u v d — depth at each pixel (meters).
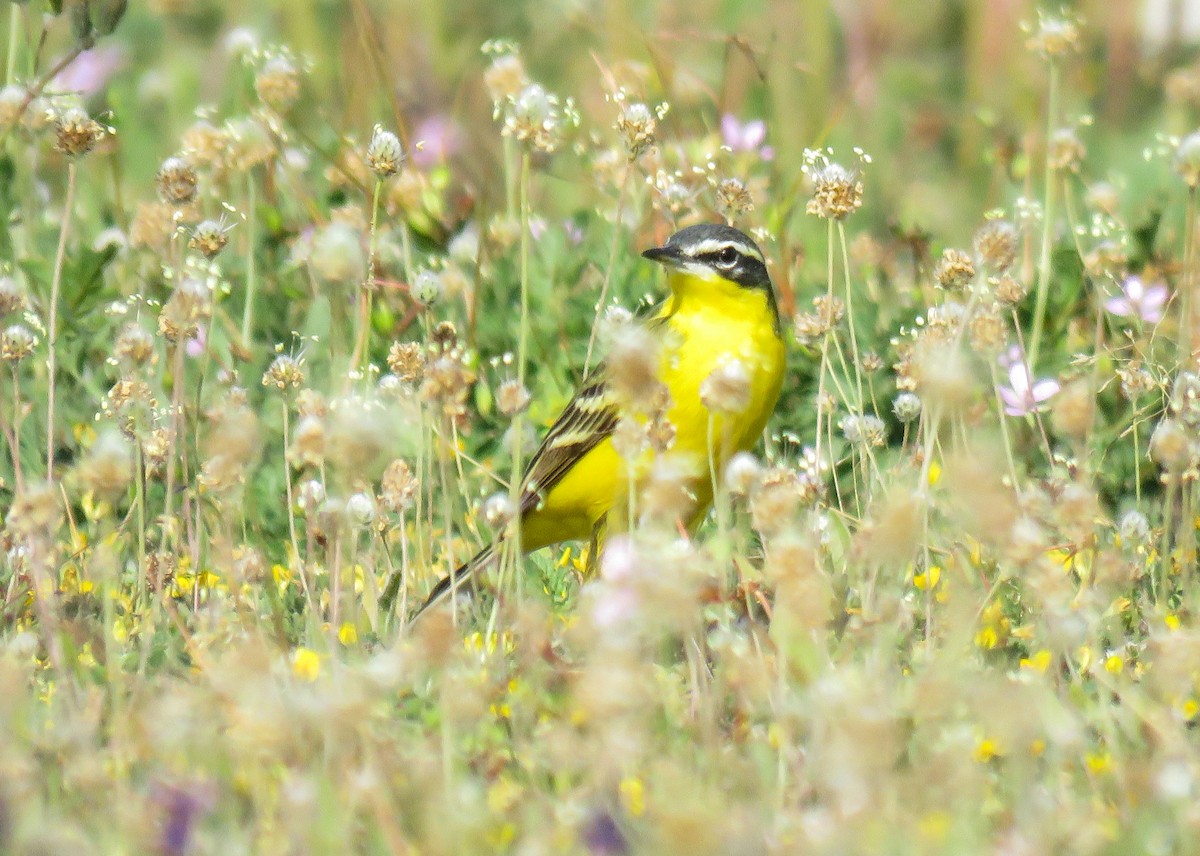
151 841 6.91
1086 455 10.09
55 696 8.45
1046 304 14.73
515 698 8.42
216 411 11.70
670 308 12.91
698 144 16.31
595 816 6.98
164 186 11.27
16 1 13.80
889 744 6.96
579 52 20.31
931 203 19.92
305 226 15.40
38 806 6.99
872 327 14.55
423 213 15.84
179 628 9.16
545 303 14.95
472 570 10.16
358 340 12.59
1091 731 8.67
